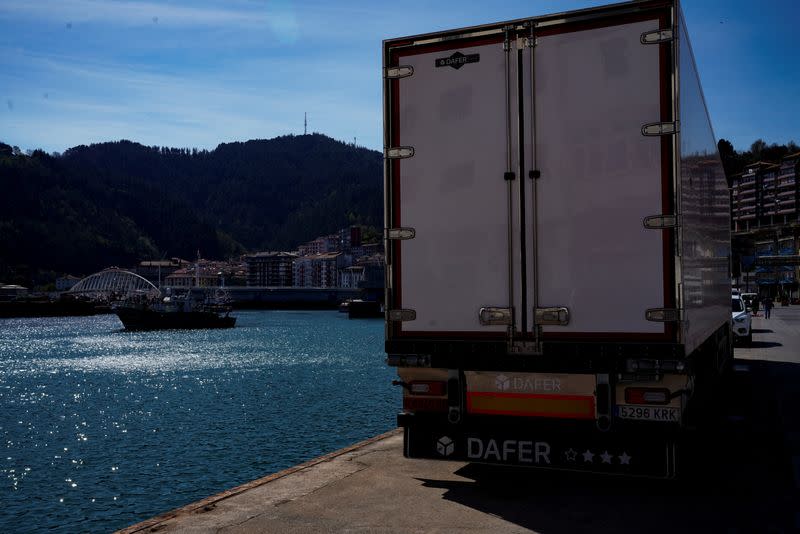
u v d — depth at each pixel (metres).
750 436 8.95
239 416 30.09
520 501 5.95
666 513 5.59
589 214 5.71
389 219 6.34
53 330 120.25
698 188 6.91
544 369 5.82
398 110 6.32
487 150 6.04
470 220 6.08
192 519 5.50
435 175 6.20
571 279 5.75
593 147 5.71
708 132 8.55
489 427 6.15
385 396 34.88
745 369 16.89
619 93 5.63
